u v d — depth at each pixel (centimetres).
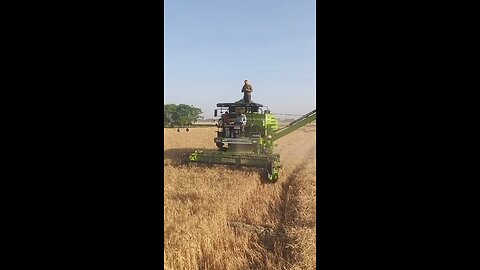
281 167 878
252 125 984
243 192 667
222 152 952
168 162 1020
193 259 383
